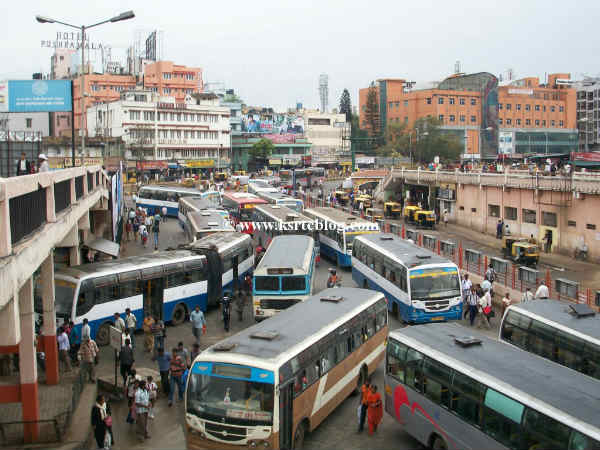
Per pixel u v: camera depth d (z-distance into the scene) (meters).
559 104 134.75
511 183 49.97
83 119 31.12
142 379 15.82
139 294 22.75
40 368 18.48
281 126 129.00
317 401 14.09
